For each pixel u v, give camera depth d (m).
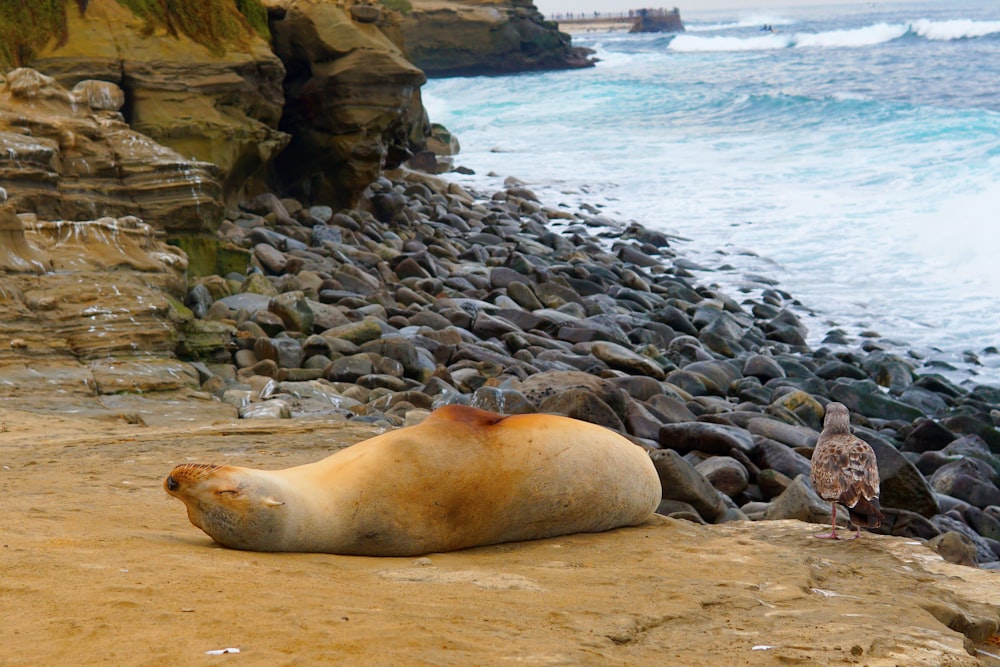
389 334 16.23
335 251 21.25
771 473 10.78
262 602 3.66
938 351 18.30
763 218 28.09
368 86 24.77
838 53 80.75
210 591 3.75
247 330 15.43
